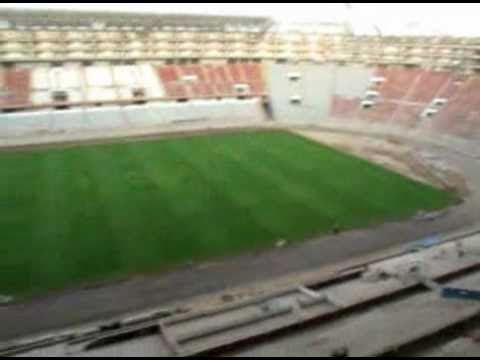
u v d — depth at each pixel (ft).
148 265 119.65
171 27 325.83
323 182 179.22
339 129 270.46
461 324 67.92
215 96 295.69
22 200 155.02
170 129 256.52
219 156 207.62
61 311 101.91
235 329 69.87
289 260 124.06
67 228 136.56
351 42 330.95
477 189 179.52
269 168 192.95
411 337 63.93
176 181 174.50
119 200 156.35
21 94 263.29
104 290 109.50
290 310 74.18
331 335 65.87
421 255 99.71
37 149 213.87
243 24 342.03
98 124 255.70
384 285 82.28
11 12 296.51
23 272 114.83
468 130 245.65
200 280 114.01
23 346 84.69
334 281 86.02
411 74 304.09
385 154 220.64
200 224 141.08
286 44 332.19
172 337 68.85
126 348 68.08
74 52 298.76
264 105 299.38
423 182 183.83
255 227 140.67
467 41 304.30
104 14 312.09
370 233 140.26
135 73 298.56
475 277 85.97
